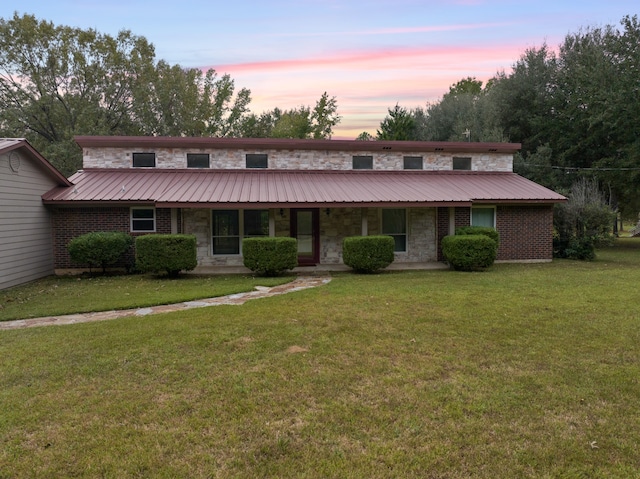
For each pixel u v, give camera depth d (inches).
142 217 523.8
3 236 402.0
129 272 513.7
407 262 599.8
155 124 1279.5
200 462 115.8
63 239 508.7
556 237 679.1
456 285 387.5
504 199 561.0
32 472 111.3
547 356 196.1
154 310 299.7
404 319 260.7
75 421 137.5
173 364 186.2
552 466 114.8
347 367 182.7
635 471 112.6
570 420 138.6
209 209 562.3
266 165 631.8
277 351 203.0
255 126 1787.6
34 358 194.7
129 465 114.2
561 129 1036.5
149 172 595.8
